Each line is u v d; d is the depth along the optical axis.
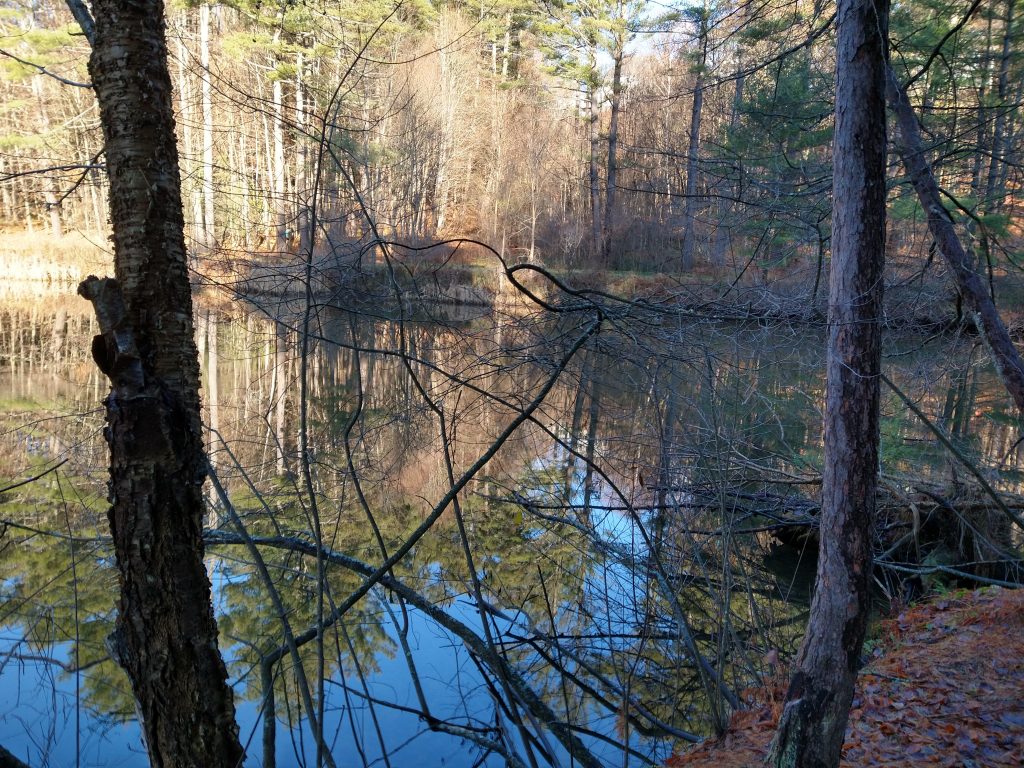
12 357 14.86
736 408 7.00
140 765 4.68
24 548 6.81
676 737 5.38
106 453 7.61
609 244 26.09
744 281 8.12
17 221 26.28
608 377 6.12
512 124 32.34
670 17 7.72
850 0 3.77
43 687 5.44
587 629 6.82
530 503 8.30
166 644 2.93
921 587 8.30
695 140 10.08
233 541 5.22
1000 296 11.62
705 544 6.90
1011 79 9.48
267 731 4.39
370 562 7.62
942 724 4.84
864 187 3.77
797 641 6.63
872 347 3.74
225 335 12.62
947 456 9.62
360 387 4.23
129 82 2.88
